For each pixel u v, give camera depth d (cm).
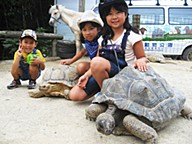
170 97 216
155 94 203
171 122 229
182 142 194
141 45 243
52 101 279
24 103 271
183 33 735
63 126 215
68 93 278
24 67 326
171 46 739
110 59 249
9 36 596
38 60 321
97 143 188
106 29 249
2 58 776
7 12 930
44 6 973
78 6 798
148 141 182
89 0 785
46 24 967
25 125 216
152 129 184
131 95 195
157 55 671
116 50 246
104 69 239
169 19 734
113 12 237
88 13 273
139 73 215
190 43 736
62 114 242
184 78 438
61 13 675
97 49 275
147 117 185
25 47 323
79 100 271
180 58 767
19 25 948
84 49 310
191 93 330
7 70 471
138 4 741
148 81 209
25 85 349
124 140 193
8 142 186
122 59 249
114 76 226
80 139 194
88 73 264
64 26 804
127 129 192
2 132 203
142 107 190
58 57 690
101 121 177
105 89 209
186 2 736
